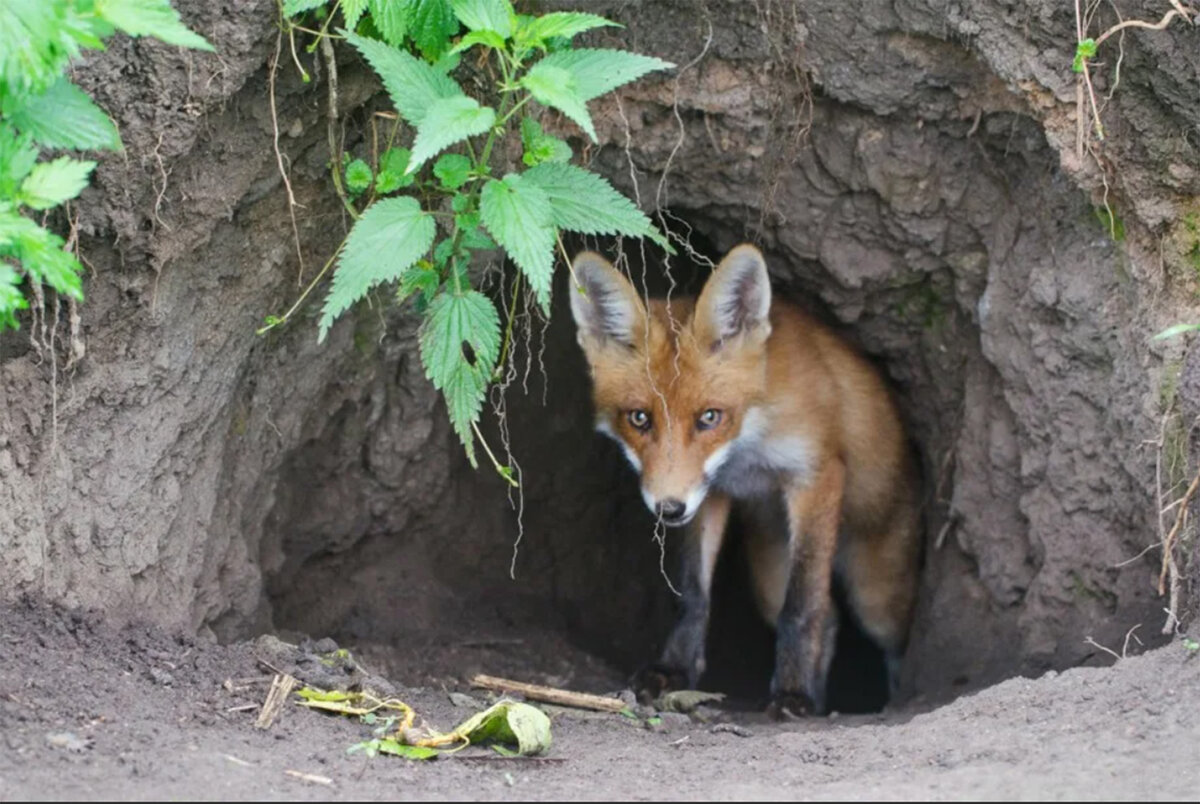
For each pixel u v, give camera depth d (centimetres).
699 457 1055
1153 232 913
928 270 1100
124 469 841
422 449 1161
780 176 1050
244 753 649
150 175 796
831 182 1054
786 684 1100
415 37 772
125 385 837
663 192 1061
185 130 793
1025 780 599
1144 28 859
